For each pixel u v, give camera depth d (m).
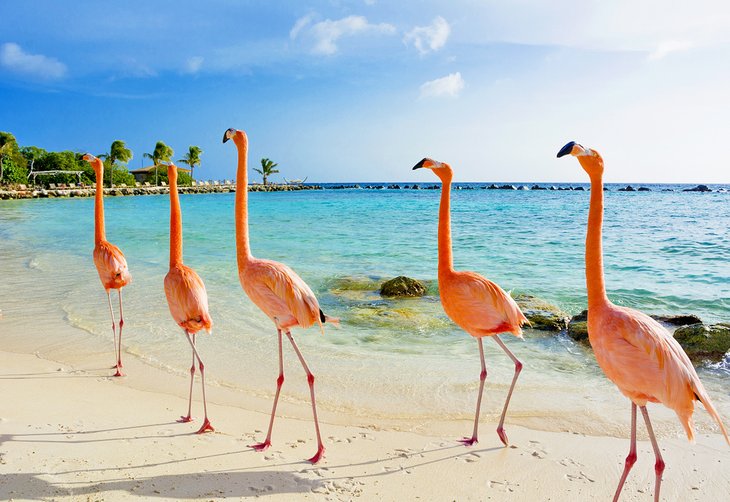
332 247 18.33
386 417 5.27
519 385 6.14
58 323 8.47
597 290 3.70
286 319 4.55
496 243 18.78
